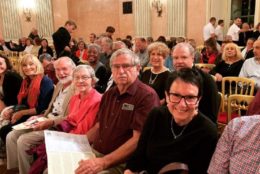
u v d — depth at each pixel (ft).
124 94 5.81
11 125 8.89
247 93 10.18
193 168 4.39
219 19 26.91
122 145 5.54
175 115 4.33
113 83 8.88
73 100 7.57
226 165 3.92
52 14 32.27
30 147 7.51
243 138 3.76
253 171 3.63
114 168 5.54
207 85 5.93
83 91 7.11
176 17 27.94
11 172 8.67
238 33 23.34
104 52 14.12
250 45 15.70
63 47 18.51
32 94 9.29
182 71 4.39
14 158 8.12
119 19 32.86
